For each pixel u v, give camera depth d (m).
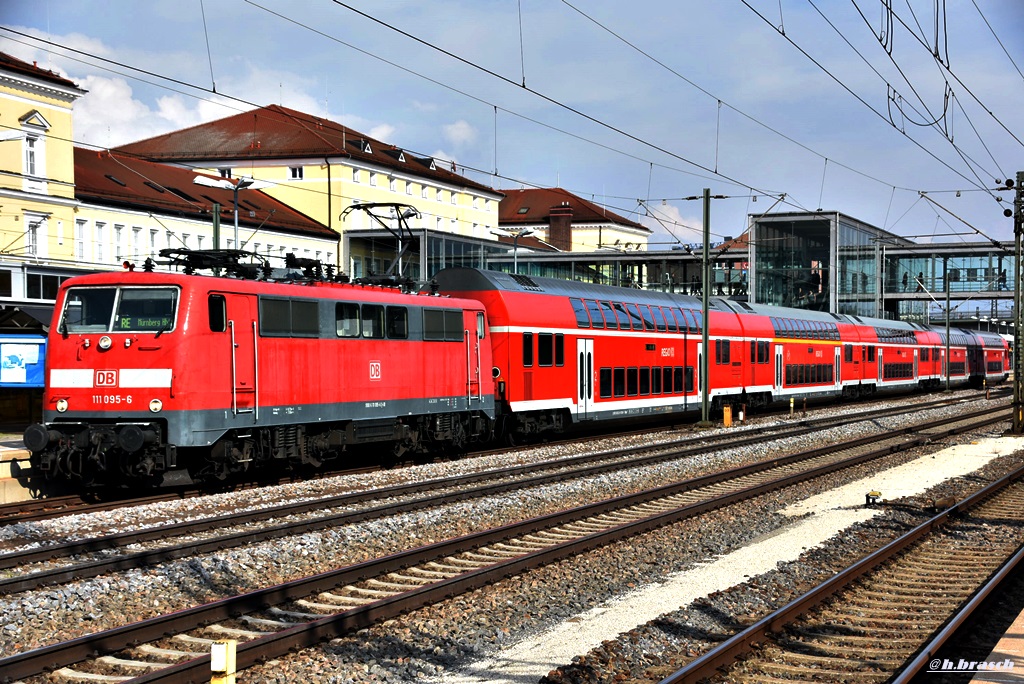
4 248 49.91
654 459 25.11
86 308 18.28
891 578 12.91
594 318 31.30
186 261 19.67
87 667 8.97
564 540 15.36
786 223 75.81
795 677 8.90
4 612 10.59
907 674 8.27
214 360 18.23
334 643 9.76
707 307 36.19
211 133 82.12
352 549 14.56
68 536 14.77
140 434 17.27
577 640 10.19
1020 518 17.84
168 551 13.19
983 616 10.54
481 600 11.52
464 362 25.38
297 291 20.23
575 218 109.62
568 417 30.12
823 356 49.53
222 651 7.20
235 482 20.30
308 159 77.75
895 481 23.00
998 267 90.19
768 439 31.30
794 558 14.20
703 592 12.21
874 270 84.75
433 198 88.75
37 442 17.41
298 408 20.09
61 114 53.94
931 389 69.06
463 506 17.89
